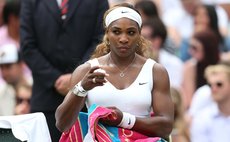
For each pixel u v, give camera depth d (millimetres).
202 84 24203
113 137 12578
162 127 12852
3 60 21422
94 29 16953
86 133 12883
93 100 12883
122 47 12773
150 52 13789
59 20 16859
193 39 24438
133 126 12734
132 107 12859
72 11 16828
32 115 13266
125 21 12758
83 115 12930
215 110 21609
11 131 13148
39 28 16969
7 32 24297
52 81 16844
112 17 12836
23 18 17141
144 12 22406
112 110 12578
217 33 25812
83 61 16656
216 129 21453
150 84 12977
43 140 13195
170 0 28078
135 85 12922
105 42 13430
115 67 13016
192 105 22266
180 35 26344
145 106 12906
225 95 21281
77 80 13047
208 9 26000
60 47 16875
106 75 12211
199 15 26188
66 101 12469
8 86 21359
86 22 16859
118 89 12898
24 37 17094
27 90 21172
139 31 12938
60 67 16953
